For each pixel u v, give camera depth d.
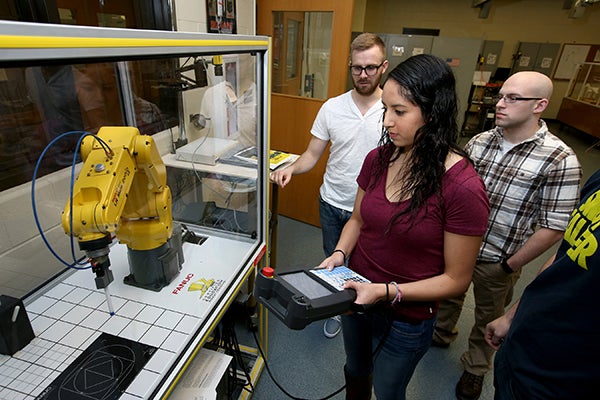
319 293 0.87
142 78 1.54
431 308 1.00
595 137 6.12
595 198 0.74
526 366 0.77
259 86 1.20
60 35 0.50
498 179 1.39
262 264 1.42
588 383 0.66
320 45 2.76
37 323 0.91
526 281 2.56
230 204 1.52
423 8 8.06
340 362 1.81
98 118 1.40
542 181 1.29
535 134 1.31
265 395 1.61
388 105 0.84
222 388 1.26
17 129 1.07
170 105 1.70
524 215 1.36
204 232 1.42
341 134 1.75
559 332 0.70
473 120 6.68
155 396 0.75
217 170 1.54
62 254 1.22
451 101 0.81
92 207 0.70
